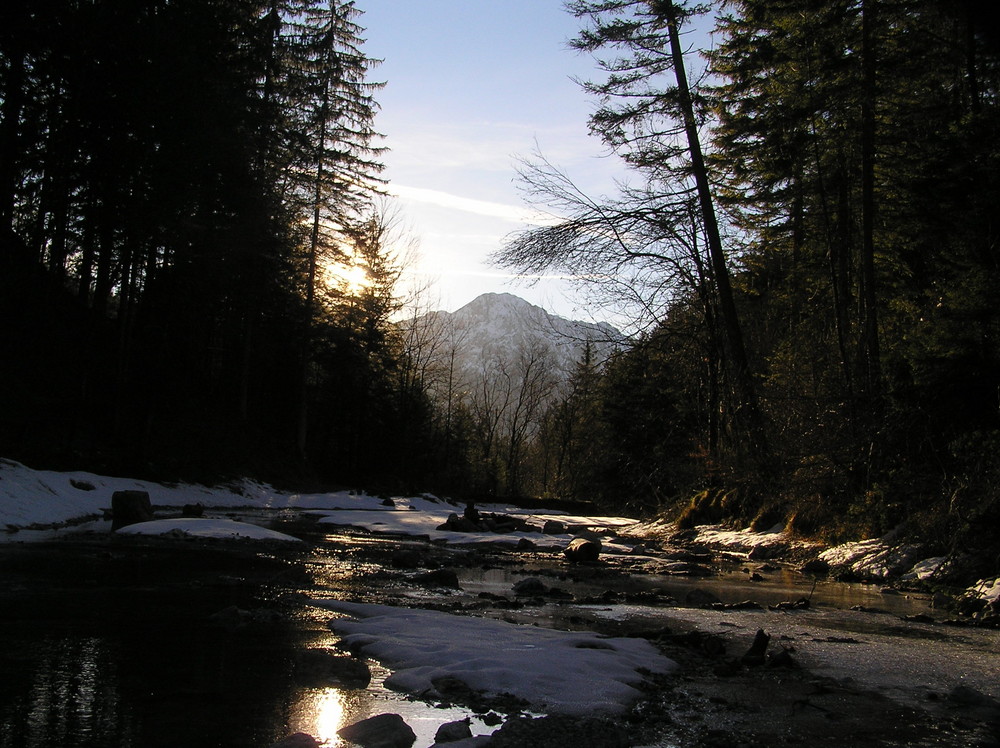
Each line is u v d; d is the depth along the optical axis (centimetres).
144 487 1872
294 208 3103
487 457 6119
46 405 1922
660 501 2552
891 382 1250
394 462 4384
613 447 3136
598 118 1828
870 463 1288
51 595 634
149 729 326
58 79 2134
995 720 386
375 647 479
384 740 317
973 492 992
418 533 1694
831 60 1530
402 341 4600
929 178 1334
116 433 2070
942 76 1722
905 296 1606
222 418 3027
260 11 3112
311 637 519
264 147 2559
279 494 2703
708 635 567
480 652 465
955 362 1062
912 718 388
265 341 3519
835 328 1802
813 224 2184
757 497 1761
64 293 2316
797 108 1650
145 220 1978
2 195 2084
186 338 2430
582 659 459
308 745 303
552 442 6500
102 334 2338
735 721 374
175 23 2172
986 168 1220
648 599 797
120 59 2042
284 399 3828
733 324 1823
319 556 1063
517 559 1240
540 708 376
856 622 685
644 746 332
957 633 638
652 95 1809
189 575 789
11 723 324
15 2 1956
